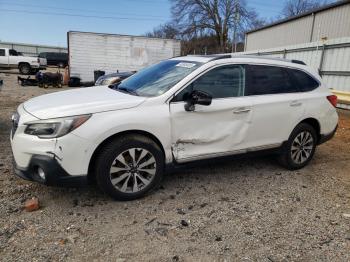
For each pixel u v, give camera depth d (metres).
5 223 3.17
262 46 26.48
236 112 4.20
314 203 3.94
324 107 5.10
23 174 3.42
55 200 3.69
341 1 17.58
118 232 3.13
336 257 2.90
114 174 3.59
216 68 4.15
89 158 3.38
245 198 3.99
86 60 19.50
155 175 3.82
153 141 3.77
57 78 18.44
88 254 2.79
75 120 3.30
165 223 3.33
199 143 4.03
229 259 2.82
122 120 3.47
